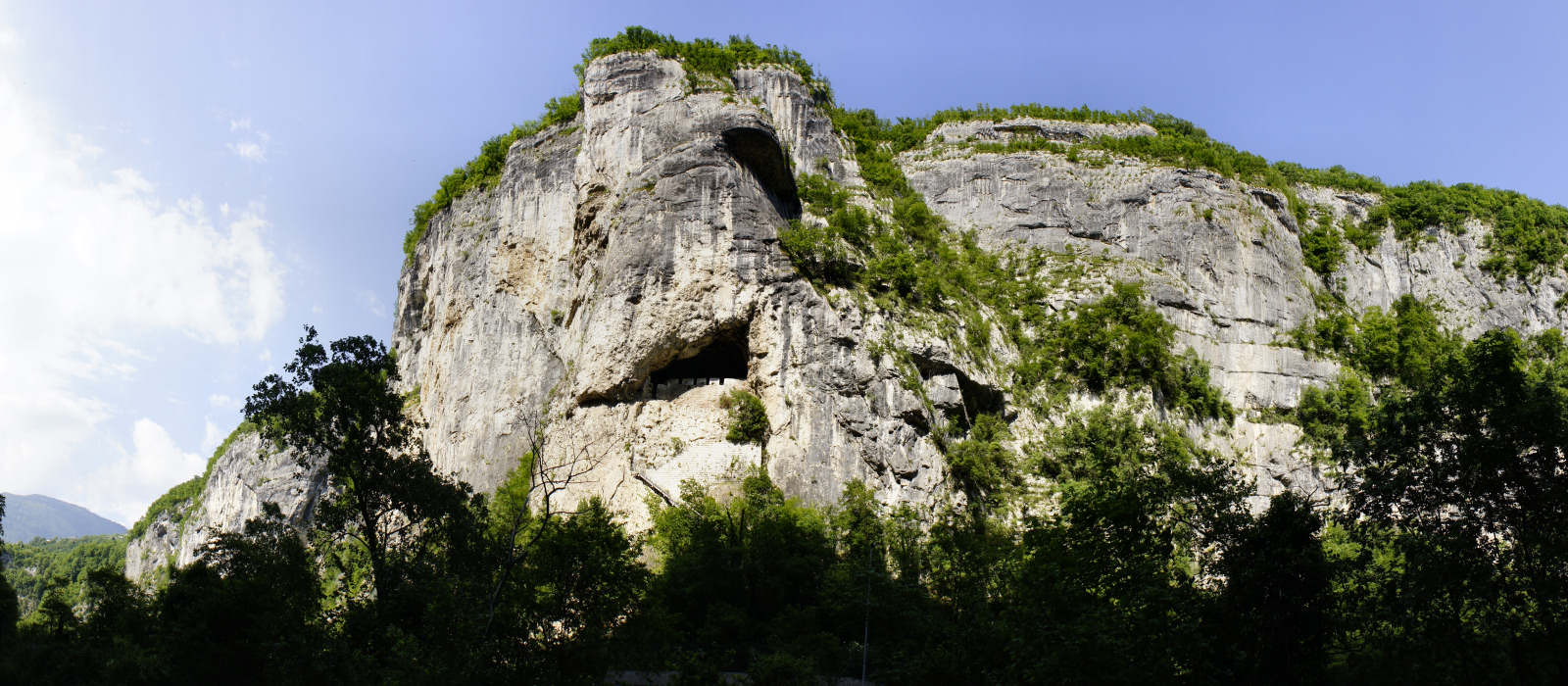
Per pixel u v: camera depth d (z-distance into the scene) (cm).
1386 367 8088
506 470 6906
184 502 11762
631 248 6612
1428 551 3102
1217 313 7988
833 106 9325
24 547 13525
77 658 3659
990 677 3481
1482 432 3191
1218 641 3045
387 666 3312
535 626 3450
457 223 8575
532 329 7438
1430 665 3042
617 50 7775
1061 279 8062
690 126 6981
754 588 4769
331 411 4028
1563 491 2984
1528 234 9850
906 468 6038
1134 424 6644
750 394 6253
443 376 7719
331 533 4131
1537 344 8994
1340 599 3134
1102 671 3131
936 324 6775
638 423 6281
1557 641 2905
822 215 7425
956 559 4734
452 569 3828
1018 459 6525
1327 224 9644
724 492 5884
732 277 6450
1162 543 3481
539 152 8069
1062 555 3712
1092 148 9081
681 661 3834
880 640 4266
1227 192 8550
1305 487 7112
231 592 3553
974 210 8906
